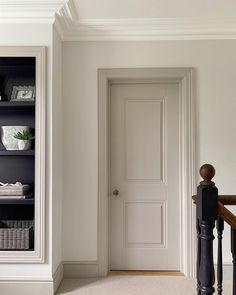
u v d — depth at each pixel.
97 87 2.84
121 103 2.96
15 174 2.76
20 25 2.45
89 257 2.78
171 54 2.85
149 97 2.96
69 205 2.80
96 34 2.85
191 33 2.82
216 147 2.80
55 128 2.55
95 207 2.80
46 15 2.43
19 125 2.80
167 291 2.44
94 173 2.82
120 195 2.95
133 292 2.43
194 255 2.75
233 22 2.73
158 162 2.95
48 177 2.42
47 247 2.38
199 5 2.46
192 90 2.81
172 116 2.95
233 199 1.48
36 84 2.43
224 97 2.82
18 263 2.38
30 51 2.43
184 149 2.82
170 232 2.91
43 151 2.41
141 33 2.83
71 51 2.86
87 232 2.79
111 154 2.96
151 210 2.94
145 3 2.43
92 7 2.48
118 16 2.65
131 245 2.94
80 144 2.83
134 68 2.84
